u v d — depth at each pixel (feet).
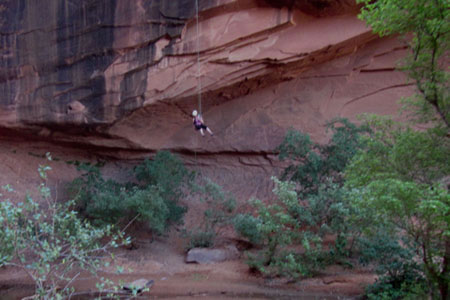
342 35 48.32
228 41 46.57
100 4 45.27
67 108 49.47
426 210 19.45
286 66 51.37
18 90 49.37
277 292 34.86
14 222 17.49
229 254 46.16
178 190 50.88
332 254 38.14
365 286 33.35
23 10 46.93
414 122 26.25
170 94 49.06
